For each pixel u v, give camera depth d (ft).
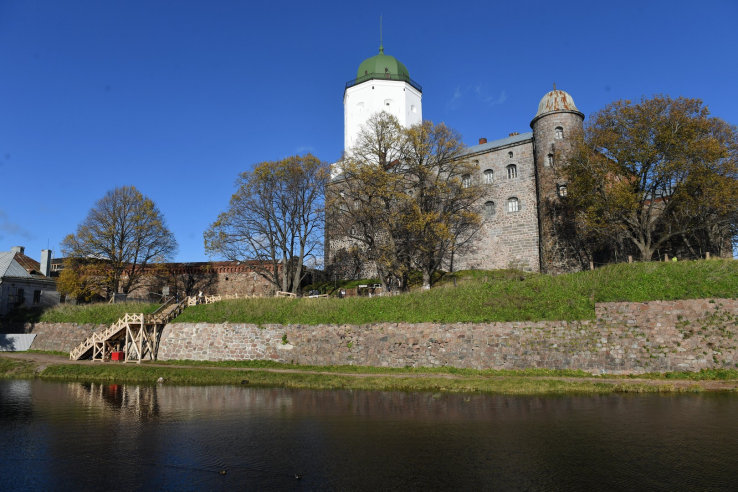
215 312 110.83
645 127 106.42
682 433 47.09
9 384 86.48
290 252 147.02
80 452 45.37
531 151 142.41
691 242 120.57
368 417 56.85
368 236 125.80
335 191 130.72
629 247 124.57
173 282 167.63
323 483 37.19
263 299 113.80
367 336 93.86
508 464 40.34
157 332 111.65
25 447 47.01
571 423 51.80
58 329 128.88
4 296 147.54
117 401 69.05
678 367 73.41
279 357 99.66
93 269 148.97
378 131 129.49
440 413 58.03
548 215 131.85
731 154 105.91
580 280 89.30
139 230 154.10
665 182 106.52
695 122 101.91
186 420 56.90
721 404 58.44
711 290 76.79
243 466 41.11
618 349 77.05
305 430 51.60
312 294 149.69
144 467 41.32
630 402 60.85
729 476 37.04
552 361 79.87
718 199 97.86
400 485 36.58
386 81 184.55
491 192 147.64
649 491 34.68
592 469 38.86
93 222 151.53
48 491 36.68
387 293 109.81
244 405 65.00
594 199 110.93
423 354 88.33
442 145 127.03
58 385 85.10
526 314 85.40
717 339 72.90
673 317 76.13
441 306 93.97
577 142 117.91
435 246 123.13
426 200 125.59
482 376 79.61
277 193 144.46
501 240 144.05
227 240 142.00
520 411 57.98
